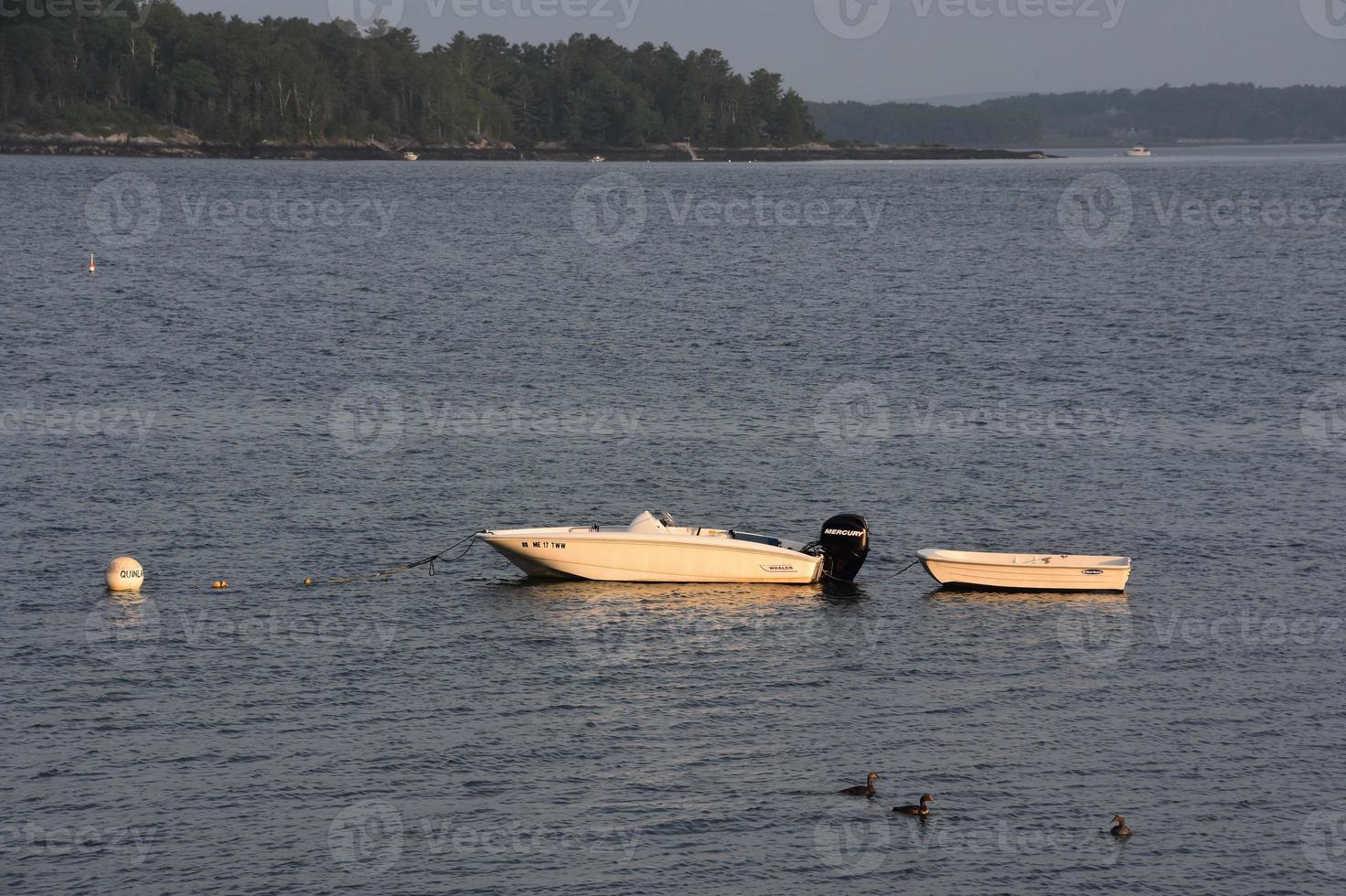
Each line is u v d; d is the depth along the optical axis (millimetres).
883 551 171125
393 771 113438
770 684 131625
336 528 174500
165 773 112000
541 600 153500
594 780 113000
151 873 99312
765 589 159375
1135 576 163000
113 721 120062
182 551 163875
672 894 98875
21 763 112688
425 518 179125
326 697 126125
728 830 106438
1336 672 135500
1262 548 172125
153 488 187375
